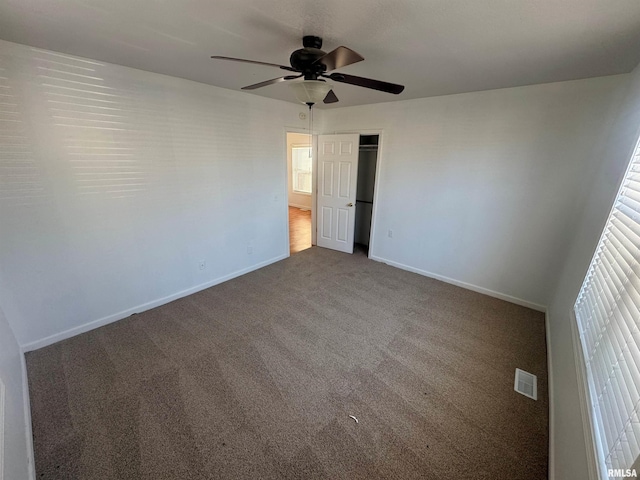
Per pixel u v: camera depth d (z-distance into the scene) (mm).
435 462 1493
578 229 2510
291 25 1530
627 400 873
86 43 1832
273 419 1722
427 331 2605
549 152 2666
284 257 4434
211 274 3453
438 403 1845
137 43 1822
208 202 3223
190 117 2844
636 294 1033
